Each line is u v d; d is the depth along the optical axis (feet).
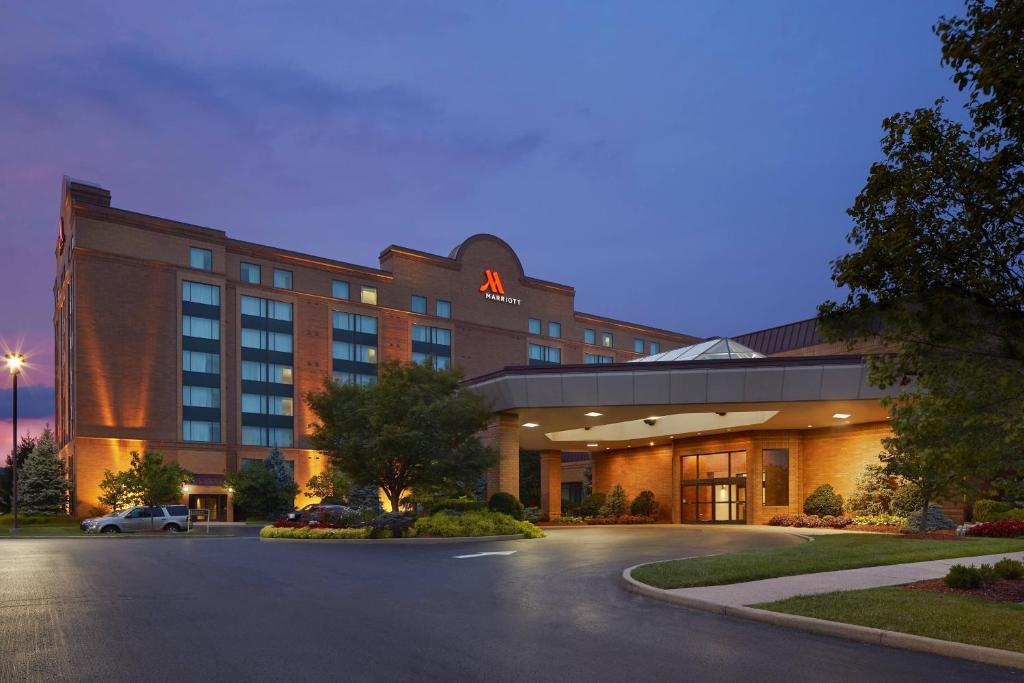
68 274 213.66
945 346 36.19
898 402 39.42
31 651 30.30
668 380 111.55
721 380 110.01
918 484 94.22
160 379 207.41
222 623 36.60
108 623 36.40
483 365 286.25
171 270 213.05
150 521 143.95
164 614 39.17
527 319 304.09
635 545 88.89
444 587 50.78
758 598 42.14
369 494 206.39
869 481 123.75
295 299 239.50
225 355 221.05
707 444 152.35
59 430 235.40
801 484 138.82
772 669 28.09
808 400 108.27
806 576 52.06
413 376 114.42
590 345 328.70
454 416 109.40
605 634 34.37
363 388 115.34
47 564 65.98
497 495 119.03
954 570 45.42
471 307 286.66
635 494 172.35
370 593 47.65
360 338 253.65
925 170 34.58
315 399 115.44
